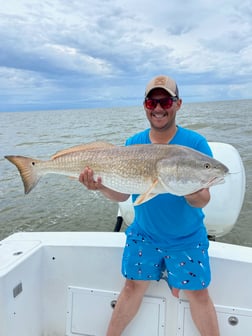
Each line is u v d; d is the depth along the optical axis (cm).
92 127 2833
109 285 268
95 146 239
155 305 257
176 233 227
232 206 331
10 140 2058
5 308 224
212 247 263
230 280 245
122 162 223
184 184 212
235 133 1641
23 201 826
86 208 762
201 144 235
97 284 269
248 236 577
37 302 266
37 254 262
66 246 268
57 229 667
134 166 220
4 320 225
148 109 227
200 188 214
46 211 755
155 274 241
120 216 375
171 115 228
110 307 267
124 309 246
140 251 239
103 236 283
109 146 235
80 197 839
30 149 1603
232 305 246
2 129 3297
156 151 219
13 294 233
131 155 222
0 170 1185
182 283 231
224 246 265
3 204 811
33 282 258
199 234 233
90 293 270
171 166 211
